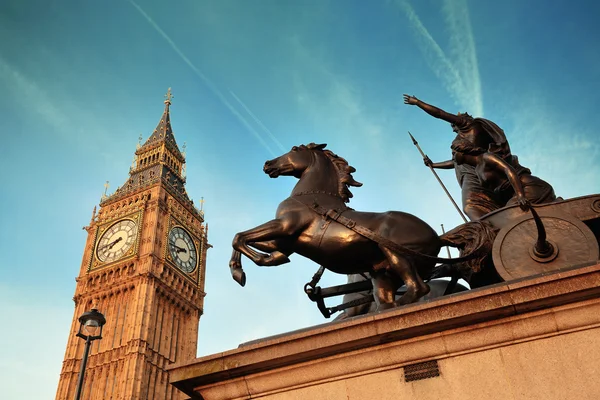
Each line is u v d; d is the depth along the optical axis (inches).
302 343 173.8
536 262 205.3
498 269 208.7
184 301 2415.1
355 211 234.4
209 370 180.7
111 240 2431.1
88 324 597.9
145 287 2209.6
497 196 269.4
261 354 176.7
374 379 165.9
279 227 232.1
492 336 161.5
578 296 157.4
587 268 158.2
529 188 252.7
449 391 157.8
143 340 2091.5
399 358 166.1
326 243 228.1
